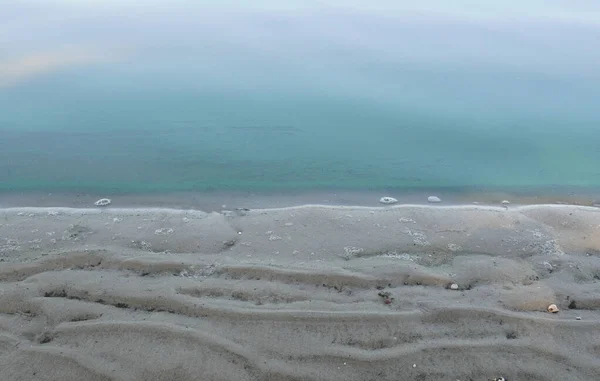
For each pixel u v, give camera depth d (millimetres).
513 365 5977
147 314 6668
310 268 7594
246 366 5891
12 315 6684
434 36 20391
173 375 5754
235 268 7574
